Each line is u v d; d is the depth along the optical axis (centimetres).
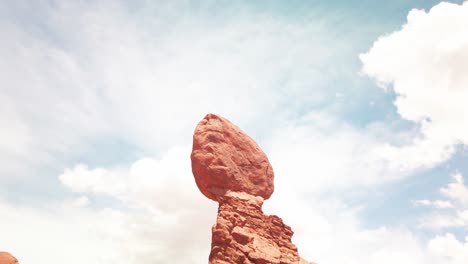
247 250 4172
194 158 4906
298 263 4338
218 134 5038
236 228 4325
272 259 4197
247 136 5319
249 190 4925
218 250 4128
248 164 5078
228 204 4609
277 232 4550
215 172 4797
